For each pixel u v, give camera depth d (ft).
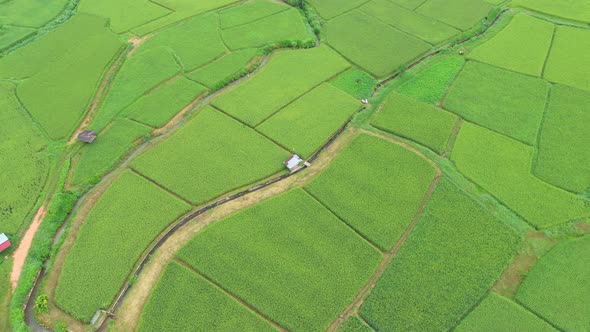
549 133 140.36
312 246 111.14
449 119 147.74
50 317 99.81
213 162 134.82
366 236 113.29
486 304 98.17
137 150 142.41
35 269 107.76
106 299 101.91
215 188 126.72
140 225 117.08
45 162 137.80
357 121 149.69
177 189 126.62
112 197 124.77
